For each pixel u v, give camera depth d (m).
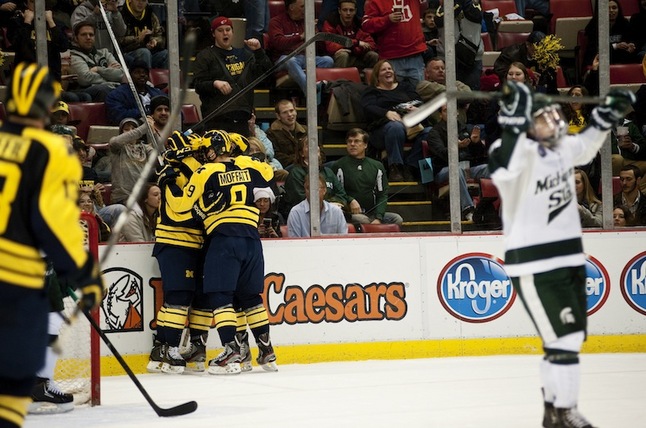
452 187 23.58
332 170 23.67
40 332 9.33
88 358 16.86
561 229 12.26
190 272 21.17
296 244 22.61
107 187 23.30
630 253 24.08
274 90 25.92
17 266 9.16
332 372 20.59
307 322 22.64
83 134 23.83
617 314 24.02
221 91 23.36
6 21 25.33
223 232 20.56
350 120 24.70
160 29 25.97
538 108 12.38
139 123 23.66
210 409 15.90
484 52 28.91
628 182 24.97
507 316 23.62
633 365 21.00
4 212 9.14
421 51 25.92
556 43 27.22
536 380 18.67
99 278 9.43
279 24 26.12
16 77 9.46
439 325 23.30
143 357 21.67
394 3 25.66
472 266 23.50
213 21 23.88
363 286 22.94
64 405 15.88
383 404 15.99
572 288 12.20
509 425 13.67
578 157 12.73
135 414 15.61
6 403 9.26
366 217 23.66
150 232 22.52
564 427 12.18
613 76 28.97
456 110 23.62
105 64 24.88
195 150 20.98
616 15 29.31
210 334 22.23
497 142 12.38
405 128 24.25
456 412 14.99
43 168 9.14
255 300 21.08
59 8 25.88
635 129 26.11
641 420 13.98
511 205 12.38
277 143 24.03
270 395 17.42
